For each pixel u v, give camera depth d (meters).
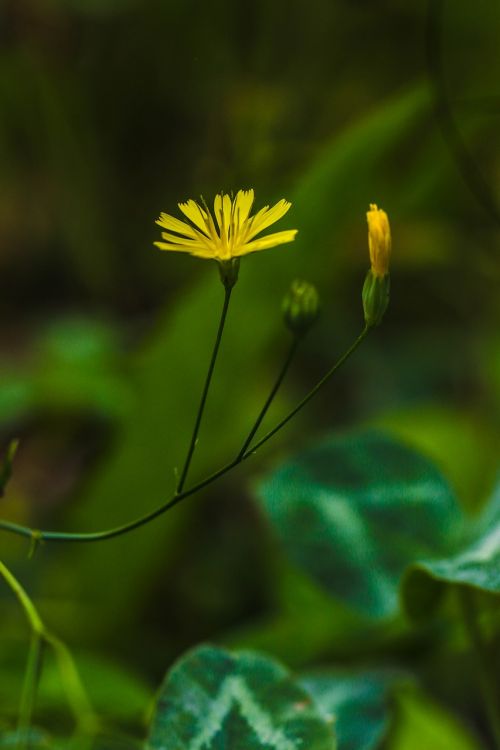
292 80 0.70
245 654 0.30
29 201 0.77
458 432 0.51
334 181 0.46
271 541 0.48
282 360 0.69
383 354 0.71
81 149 0.71
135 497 0.47
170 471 0.47
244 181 0.68
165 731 0.29
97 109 0.70
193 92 0.70
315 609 0.40
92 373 0.52
